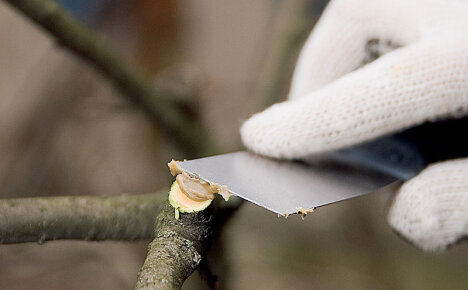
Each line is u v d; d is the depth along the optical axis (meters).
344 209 1.36
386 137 0.81
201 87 1.00
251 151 0.78
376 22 0.84
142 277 0.71
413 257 1.27
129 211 0.75
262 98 1.00
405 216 0.78
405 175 0.79
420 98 0.78
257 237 1.28
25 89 1.22
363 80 0.79
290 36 1.02
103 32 1.38
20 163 1.20
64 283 1.06
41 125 1.22
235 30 1.53
